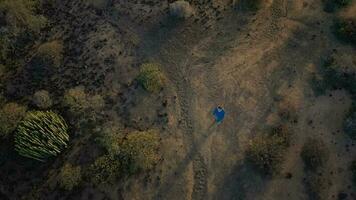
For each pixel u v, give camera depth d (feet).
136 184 79.10
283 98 85.51
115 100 87.30
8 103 87.97
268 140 80.53
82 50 93.40
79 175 79.51
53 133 82.17
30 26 95.96
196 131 83.30
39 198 79.30
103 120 85.30
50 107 87.25
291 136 81.66
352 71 86.43
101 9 98.27
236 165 79.71
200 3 96.63
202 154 81.10
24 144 81.61
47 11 99.04
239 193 77.71
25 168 82.07
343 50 89.81
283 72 88.69
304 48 91.15
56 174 80.94
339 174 78.18
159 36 93.91
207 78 88.63
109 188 78.79
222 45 92.27
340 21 92.68
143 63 91.04
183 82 88.43
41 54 92.53
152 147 81.10
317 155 79.00
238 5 96.53
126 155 79.92
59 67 91.81
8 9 96.94
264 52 91.15
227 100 86.07
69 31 96.27
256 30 93.76
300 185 77.71
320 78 87.04
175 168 80.18
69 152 82.58
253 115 84.23
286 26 94.07
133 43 93.61
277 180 78.07
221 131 82.99
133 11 97.04
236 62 90.12
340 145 80.74
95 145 82.58
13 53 94.32
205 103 85.97
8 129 84.02
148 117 85.15
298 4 96.48
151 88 86.99
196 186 78.64
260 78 88.17
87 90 88.74
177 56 91.45
